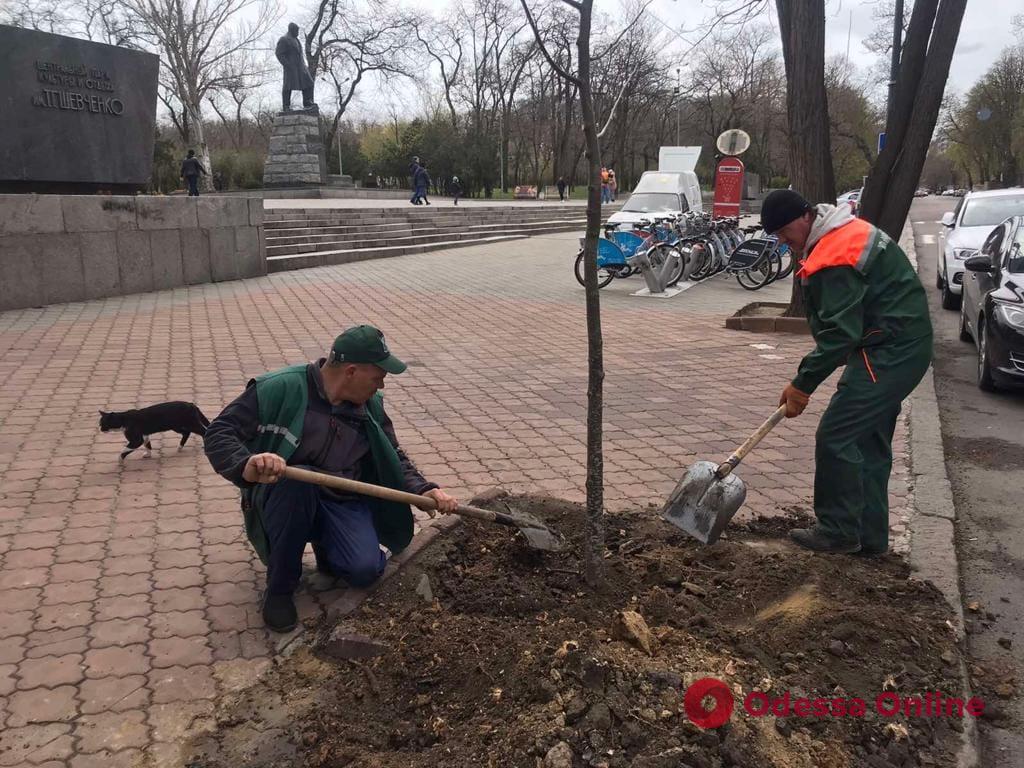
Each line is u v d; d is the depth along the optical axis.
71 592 3.54
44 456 5.26
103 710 2.77
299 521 3.15
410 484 3.42
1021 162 57.75
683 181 20.58
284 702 2.82
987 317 7.42
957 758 2.56
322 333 9.52
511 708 2.61
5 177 11.59
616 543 3.87
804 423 6.25
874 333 3.58
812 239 3.62
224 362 7.96
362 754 2.51
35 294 10.74
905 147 9.05
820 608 3.17
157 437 5.69
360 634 3.09
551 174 60.53
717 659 2.84
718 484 3.55
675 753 2.33
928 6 8.73
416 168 29.06
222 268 13.67
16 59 11.53
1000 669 3.14
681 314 11.42
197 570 3.76
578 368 8.08
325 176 34.53
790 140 9.66
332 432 3.27
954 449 5.91
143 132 13.55
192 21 36.88
